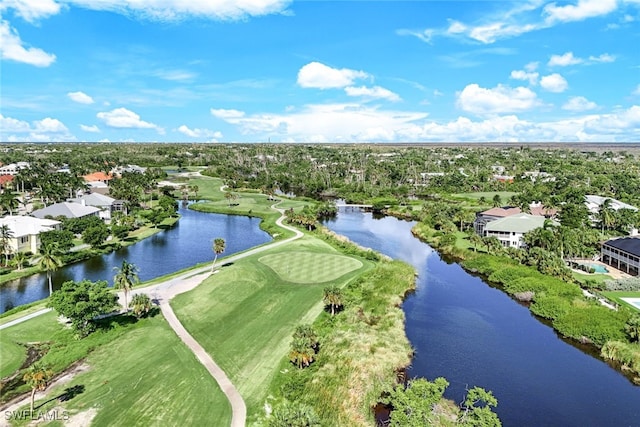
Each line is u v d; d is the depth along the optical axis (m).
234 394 45.16
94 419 40.66
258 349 54.97
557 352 58.62
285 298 72.00
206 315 64.88
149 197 188.88
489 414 39.00
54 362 50.53
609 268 96.62
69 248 103.38
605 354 56.84
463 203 184.25
